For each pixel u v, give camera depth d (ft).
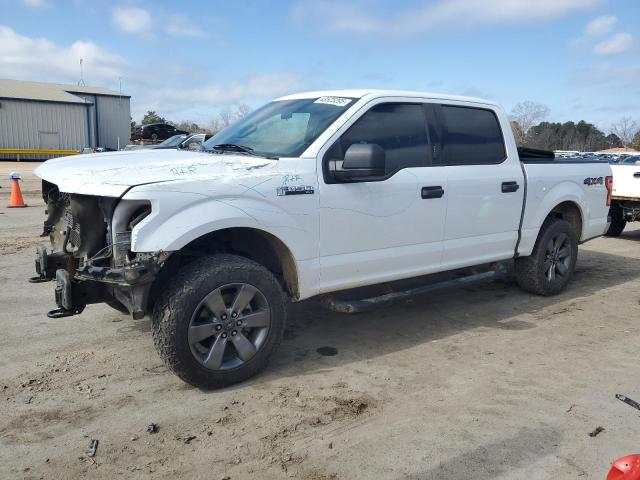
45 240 28.66
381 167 12.87
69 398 12.06
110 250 12.06
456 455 10.07
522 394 12.51
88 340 15.34
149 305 13.05
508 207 17.90
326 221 13.61
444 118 16.44
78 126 129.90
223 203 12.01
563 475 9.52
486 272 18.29
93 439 10.48
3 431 10.71
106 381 12.91
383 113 15.06
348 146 14.14
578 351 15.19
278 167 12.97
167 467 9.64
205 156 13.89
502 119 18.24
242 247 14.02
